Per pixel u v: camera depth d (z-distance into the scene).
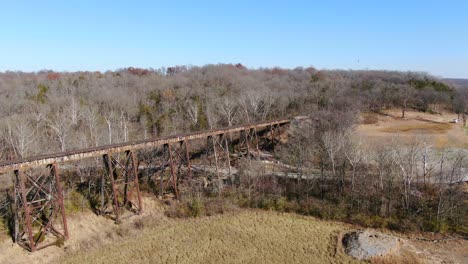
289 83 109.88
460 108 88.06
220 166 58.16
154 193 48.78
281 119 69.50
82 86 101.44
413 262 34.84
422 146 55.16
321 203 47.03
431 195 45.47
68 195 43.25
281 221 44.25
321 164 52.50
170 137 47.12
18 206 36.75
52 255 35.38
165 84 108.44
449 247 38.03
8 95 90.12
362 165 50.50
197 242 38.97
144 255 36.19
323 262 35.38
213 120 75.56
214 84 105.50
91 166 49.47
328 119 65.56
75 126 67.69
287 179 51.75
